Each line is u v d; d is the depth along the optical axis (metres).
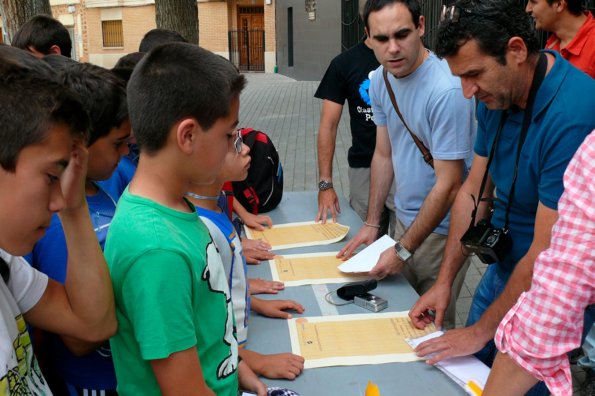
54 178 0.82
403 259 1.92
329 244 2.25
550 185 1.43
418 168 2.27
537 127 1.48
